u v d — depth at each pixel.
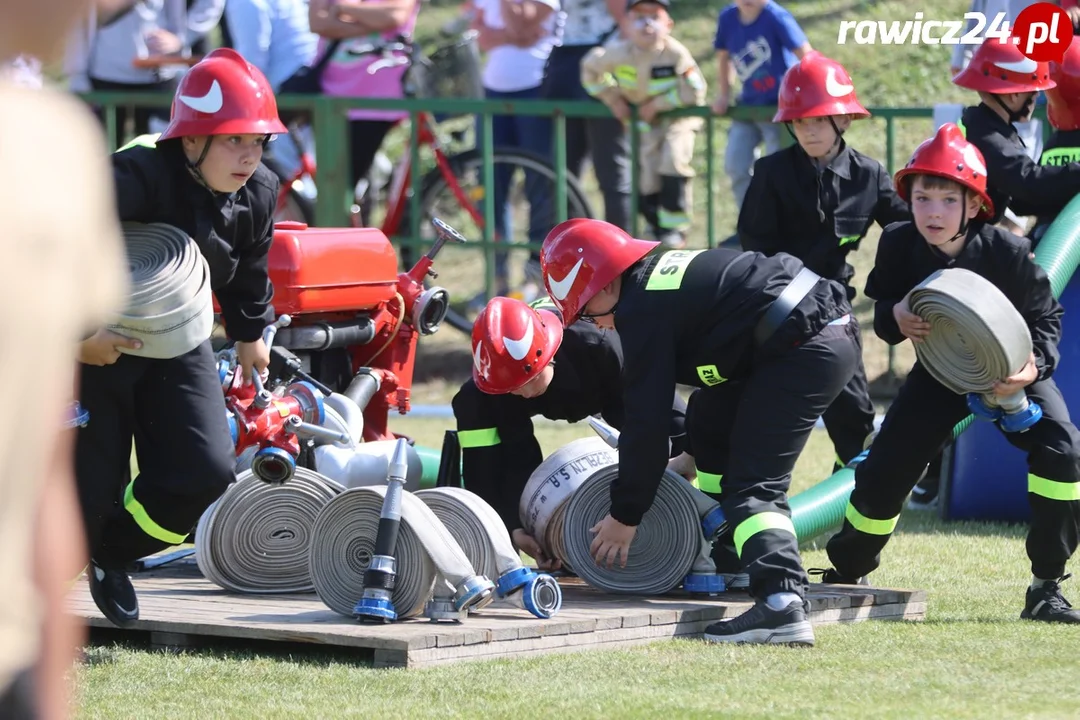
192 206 16.72
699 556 19.22
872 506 19.39
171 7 41.91
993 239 18.56
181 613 17.94
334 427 21.42
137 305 15.75
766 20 36.41
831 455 33.50
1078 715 13.61
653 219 40.50
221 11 42.41
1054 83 25.06
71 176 6.57
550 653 16.75
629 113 39.09
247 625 16.94
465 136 50.69
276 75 42.38
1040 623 18.44
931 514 28.64
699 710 13.82
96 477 16.56
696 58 60.16
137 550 17.09
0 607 6.67
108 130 41.84
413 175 41.81
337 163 41.28
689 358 17.45
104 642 17.81
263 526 19.50
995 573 22.31
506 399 20.41
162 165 16.52
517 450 20.69
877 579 21.78
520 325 19.19
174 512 16.80
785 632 17.02
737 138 38.16
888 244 19.12
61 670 7.30
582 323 20.23
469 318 45.44
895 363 41.34
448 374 44.12
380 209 50.97
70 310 6.58
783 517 17.30
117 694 14.92
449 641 16.19
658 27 38.03
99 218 6.70
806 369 17.20
